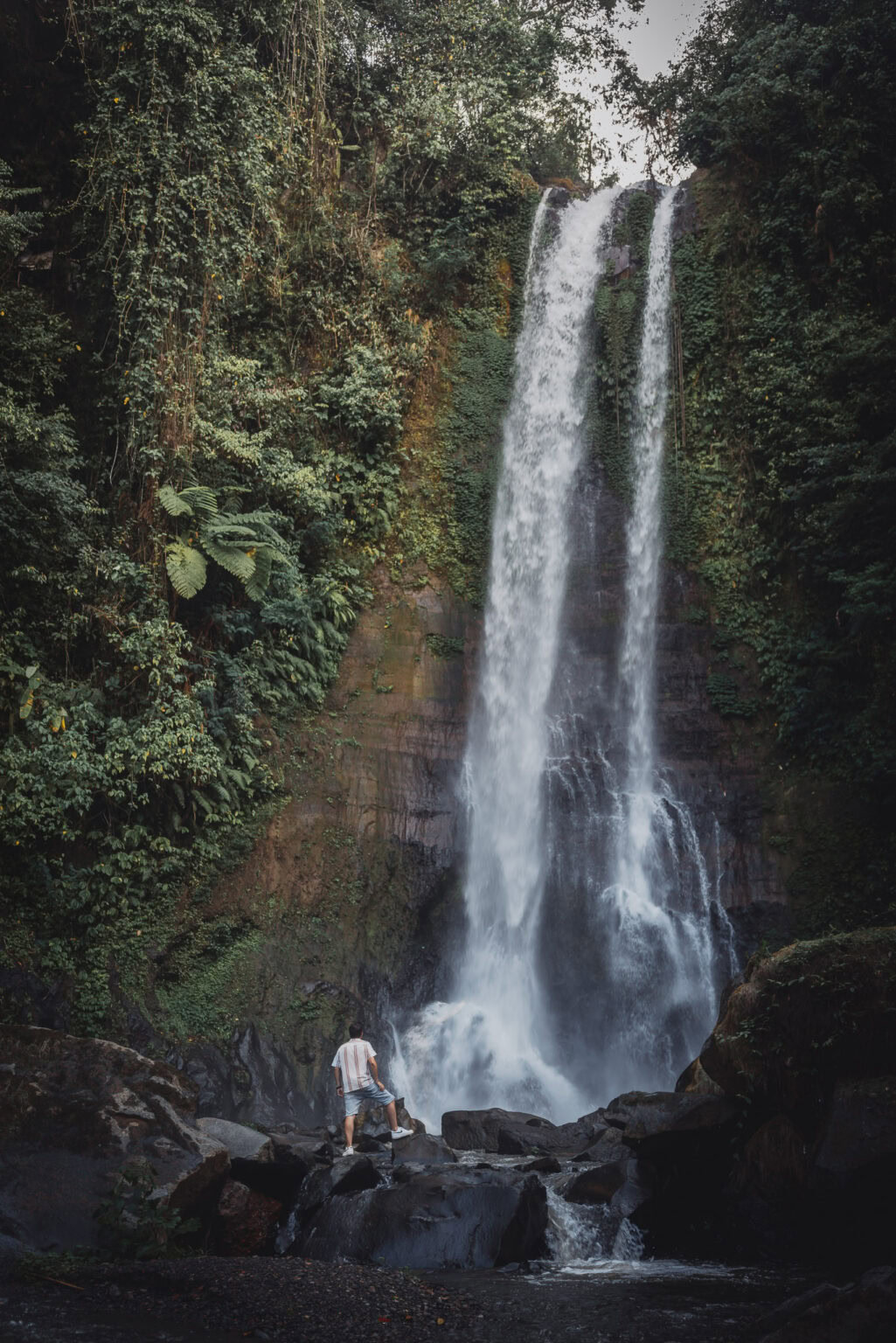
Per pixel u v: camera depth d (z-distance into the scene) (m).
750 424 19.92
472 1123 11.95
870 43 19.44
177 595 15.50
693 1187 8.89
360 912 16.48
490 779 19.05
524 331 22.00
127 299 15.09
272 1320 5.74
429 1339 5.66
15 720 13.65
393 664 18.73
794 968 8.99
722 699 18.88
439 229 21.39
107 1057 8.59
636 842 18.30
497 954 17.86
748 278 20.70
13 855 13.23
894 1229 7.57
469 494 20.56
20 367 14.80
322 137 19.61
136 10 15.23
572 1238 8.12
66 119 16.31
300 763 16.86
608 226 22.81
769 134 20.39
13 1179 7.14
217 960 14.76
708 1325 6.03
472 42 22.55
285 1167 8.77
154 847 14.38
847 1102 7.97
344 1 20.22
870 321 18.08
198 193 15.58
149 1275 6.43
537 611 20.59
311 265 19.36
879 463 15.97
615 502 21.05
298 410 18.70
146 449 15.01
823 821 17.30
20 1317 5.56
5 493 13.10
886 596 15.78
